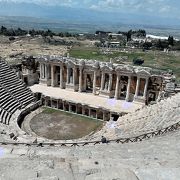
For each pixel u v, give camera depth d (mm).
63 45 172375
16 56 84812
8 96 50688
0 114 44344
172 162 11883
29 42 175875
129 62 115062
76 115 52531
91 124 48656
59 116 51625
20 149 16688
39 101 56031
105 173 9289
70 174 9281
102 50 151500
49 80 63875
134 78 55094
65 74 62469
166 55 144375
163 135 23578
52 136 42938
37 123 47719
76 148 17625
